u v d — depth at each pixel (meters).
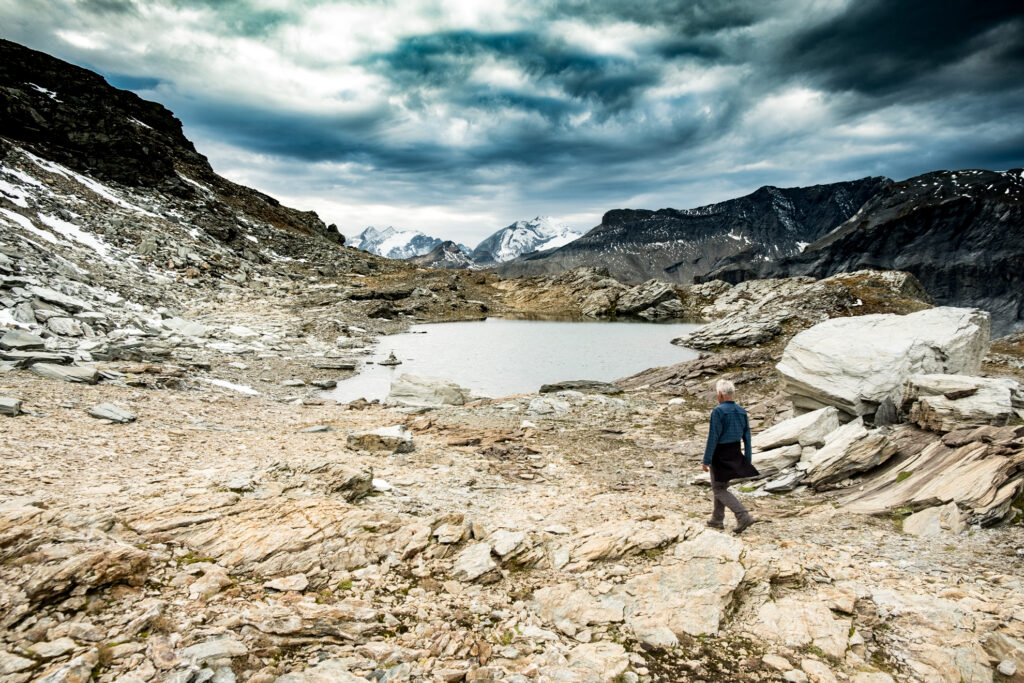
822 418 12.66
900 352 14.04
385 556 6.56
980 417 10.77
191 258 57.38
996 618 5.56
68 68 76.75
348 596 5.74
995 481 8.45
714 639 5.44
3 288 24.66
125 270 44.91
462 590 6.15
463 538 7.25
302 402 20.92
